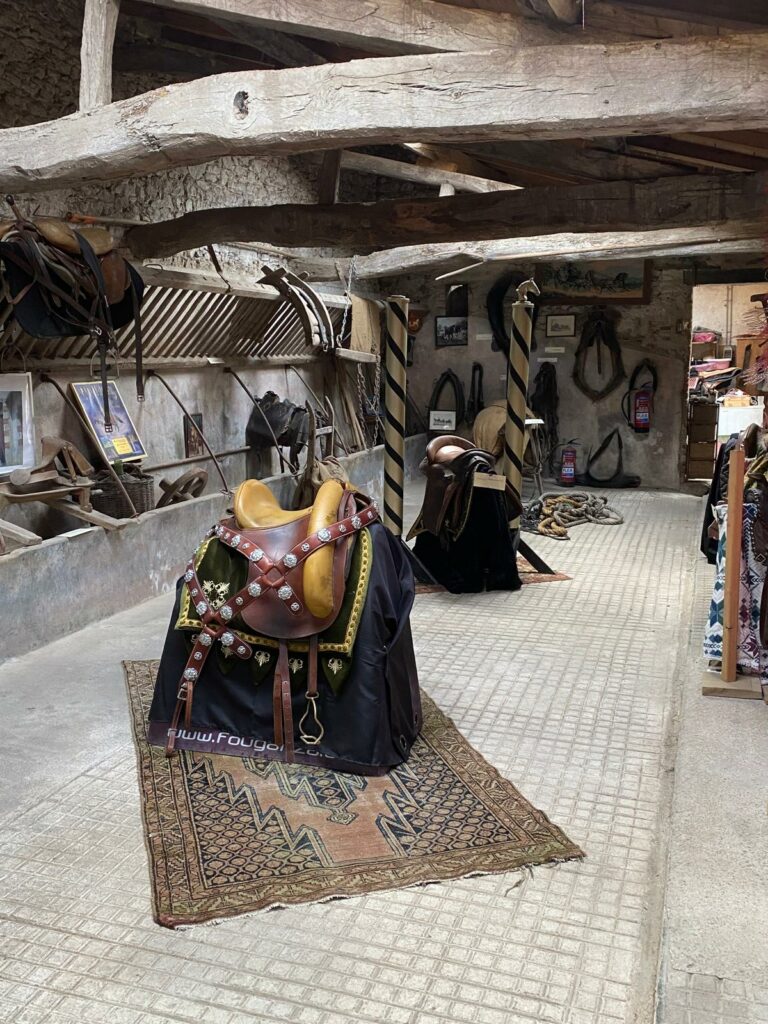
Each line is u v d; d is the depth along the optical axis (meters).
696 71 2.38
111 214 5.36
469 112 2.60
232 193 6.71
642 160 5.20
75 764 2.75
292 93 2.78
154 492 5.96
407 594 2.85
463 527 4.89
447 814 2.44
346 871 2.16
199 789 2.58
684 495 8.84
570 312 9.33
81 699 3.28
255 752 2.78
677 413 9.15
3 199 4.47
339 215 5.15
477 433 8.77
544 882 2.13
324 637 2.72
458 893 2.09
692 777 2.60
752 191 4.52
